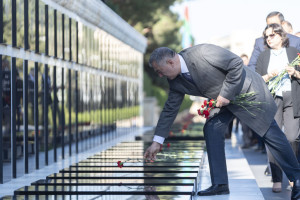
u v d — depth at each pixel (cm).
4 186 579
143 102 2077
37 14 709
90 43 1027
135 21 2305
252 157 1030
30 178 637
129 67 1538
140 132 1559
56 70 802
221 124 529
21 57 657
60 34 816
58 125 809
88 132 1013
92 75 1048
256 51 713
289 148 518
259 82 509
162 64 486
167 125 521
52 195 433
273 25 613
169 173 545
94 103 1068
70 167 597
